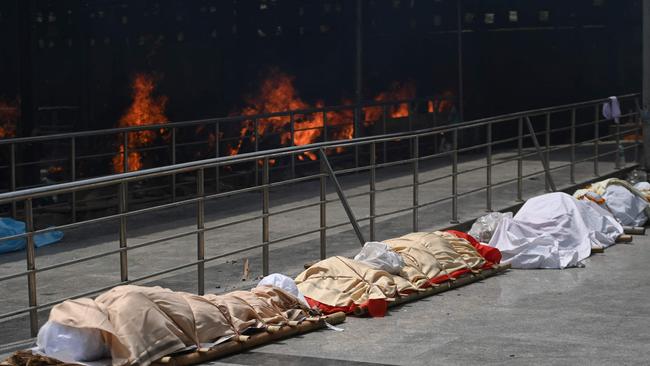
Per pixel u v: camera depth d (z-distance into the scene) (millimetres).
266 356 7730
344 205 11758
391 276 9719
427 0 28141
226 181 25688
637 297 9922
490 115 27656
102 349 7258
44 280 11023
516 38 27453
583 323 8758
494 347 7922
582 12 27109
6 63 32406
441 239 10961
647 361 7371
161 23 32500
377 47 29203
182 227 14633
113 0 32969
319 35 30078
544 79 27453
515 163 20484
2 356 7820
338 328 8695
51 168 32094
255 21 31188
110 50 33281
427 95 28391
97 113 33469
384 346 8016
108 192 23484
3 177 30062
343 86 29812
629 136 25188
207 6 31734
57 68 33844
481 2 27453
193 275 11039
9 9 32188
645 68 18516
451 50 27875
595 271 11398
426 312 9328
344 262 9641
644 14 18469
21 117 29172
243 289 10172
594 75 27203
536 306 9547
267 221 10625
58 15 33500
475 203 15422
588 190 14180
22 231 13203
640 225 14125
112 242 13523
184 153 32062
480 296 10070
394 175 19703
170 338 7336
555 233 12219
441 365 7379
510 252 11711
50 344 7176
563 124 27516
